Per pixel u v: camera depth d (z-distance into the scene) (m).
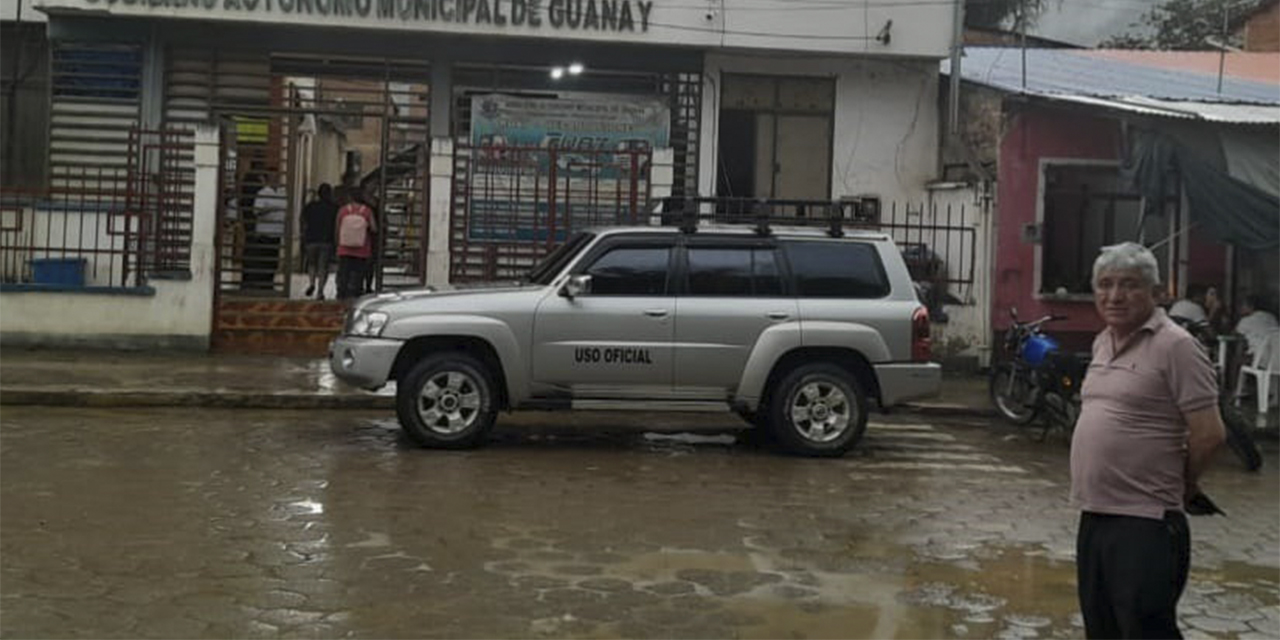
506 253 16.52
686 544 7.27
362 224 16.12
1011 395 13.06
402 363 10.14
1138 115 14.30
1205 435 4.31
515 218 16.50
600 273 10.31
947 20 17.42
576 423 11.98
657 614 5.88
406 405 10.03
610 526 7.65
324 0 16.38
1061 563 7.14
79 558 6.56
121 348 15.12
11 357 14.22
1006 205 16.41
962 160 17.09
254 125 17.33
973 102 17.12
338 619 5.66
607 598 6.12
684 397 10.31
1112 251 4.50
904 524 8.05
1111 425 4.45
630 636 5.54
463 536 7.27
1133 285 4.44
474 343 10.21
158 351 15.15
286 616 5.68
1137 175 14.50
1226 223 13.96
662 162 16.20
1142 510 4.39
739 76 17.94
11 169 17.53
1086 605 4.55
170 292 15.18
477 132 17.47
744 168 18.03
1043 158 16.44
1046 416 12.22
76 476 8.63
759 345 10.27
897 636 5.70
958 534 7.82
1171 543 4.37
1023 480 9.85
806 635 5.66
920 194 18.05
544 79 17.66
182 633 5.41
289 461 9.45
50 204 16.12
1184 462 4.41
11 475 8.62
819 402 10.42
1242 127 14.03
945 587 6.57
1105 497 4.46
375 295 10.65
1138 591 4.32
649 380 10.25
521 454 10.11
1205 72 20.50
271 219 17.20
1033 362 12.59
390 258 16.89
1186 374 4.35
